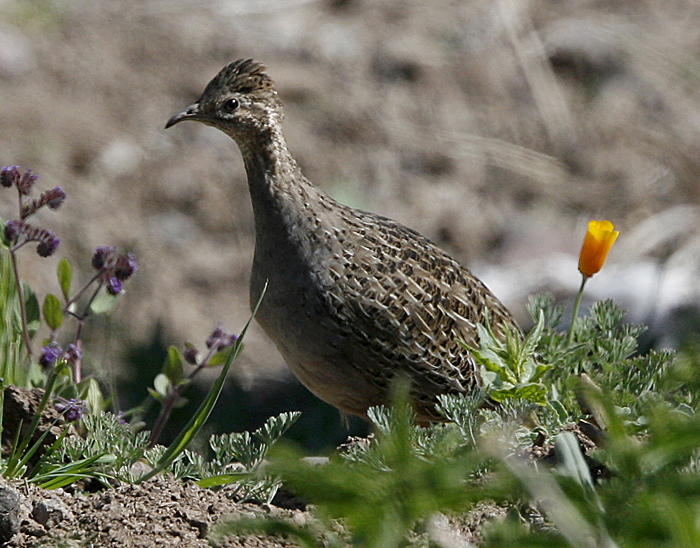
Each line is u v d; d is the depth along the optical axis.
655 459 3.09
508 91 16.80
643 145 16.09
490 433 5.15
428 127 16.31
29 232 6.72
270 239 7.37
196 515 5.12
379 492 2.80
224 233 15.16
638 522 2.98
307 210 7.33
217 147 16.16
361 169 15.65
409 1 18.31
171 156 15.82
